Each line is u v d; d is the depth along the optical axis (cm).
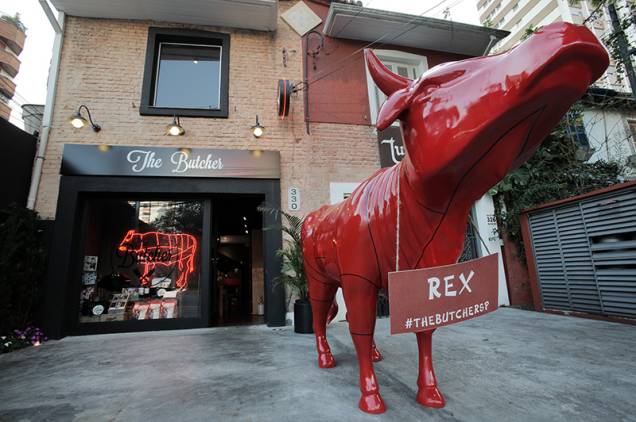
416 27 631
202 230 543
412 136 126
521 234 605
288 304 525
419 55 677
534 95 95
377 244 175
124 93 546
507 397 212
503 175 126
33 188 485
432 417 183
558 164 670
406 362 290
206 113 558
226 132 564
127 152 513
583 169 641
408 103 127
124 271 521
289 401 212
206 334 459
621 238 433
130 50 565
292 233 473
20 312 425
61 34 546
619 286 434
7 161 460
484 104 103
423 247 160
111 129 529
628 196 421
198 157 532
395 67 681
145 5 552
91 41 557
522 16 3475
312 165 581
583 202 479
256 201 634
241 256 851
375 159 609
